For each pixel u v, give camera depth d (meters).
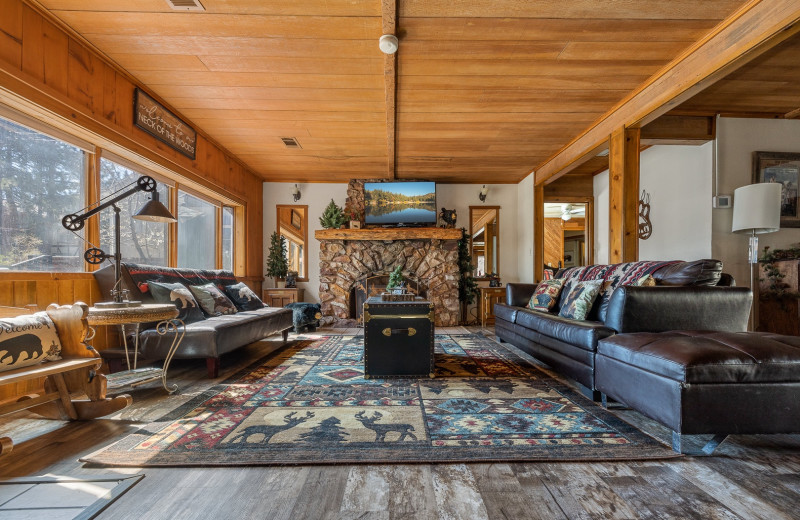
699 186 4.13
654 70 2.85
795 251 3.78
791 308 3.60
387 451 1.50
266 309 3.95
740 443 1.58
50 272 2.34
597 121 3.79
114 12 2.18
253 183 5.71
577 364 2.28
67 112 2.37
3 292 2.06
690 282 2.18
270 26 2.32
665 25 2.31
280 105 3.45
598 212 6.18
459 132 4.11
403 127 3.96
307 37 2.43
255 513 1.12
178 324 2.70
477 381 2.54
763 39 2.04
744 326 2.07
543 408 2.00
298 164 5.32
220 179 4.60
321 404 2.07
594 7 2.14
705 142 4.04
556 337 2.53
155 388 2.36
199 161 4.06
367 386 2.42
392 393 2.27
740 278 3.90
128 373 2.23
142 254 3.45
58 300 2.38
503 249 6.22
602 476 1.33
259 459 1.43
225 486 1.26
